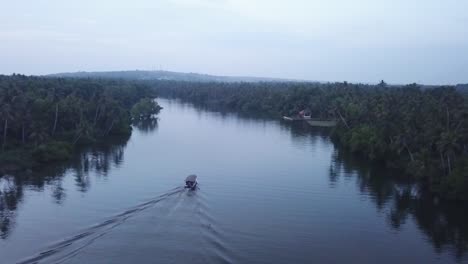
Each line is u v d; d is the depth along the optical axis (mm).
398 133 115938
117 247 61062
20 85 164750
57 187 90688
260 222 74188
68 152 120000
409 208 85000
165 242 63125
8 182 93812
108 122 153375
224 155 126250
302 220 76438
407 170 105812
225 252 61344
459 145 95875
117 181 95688
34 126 119250
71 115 137875
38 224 69750
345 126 152000
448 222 78312
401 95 175875
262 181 99625
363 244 68125
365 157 125375
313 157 125750
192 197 84625
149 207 77938
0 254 58625
